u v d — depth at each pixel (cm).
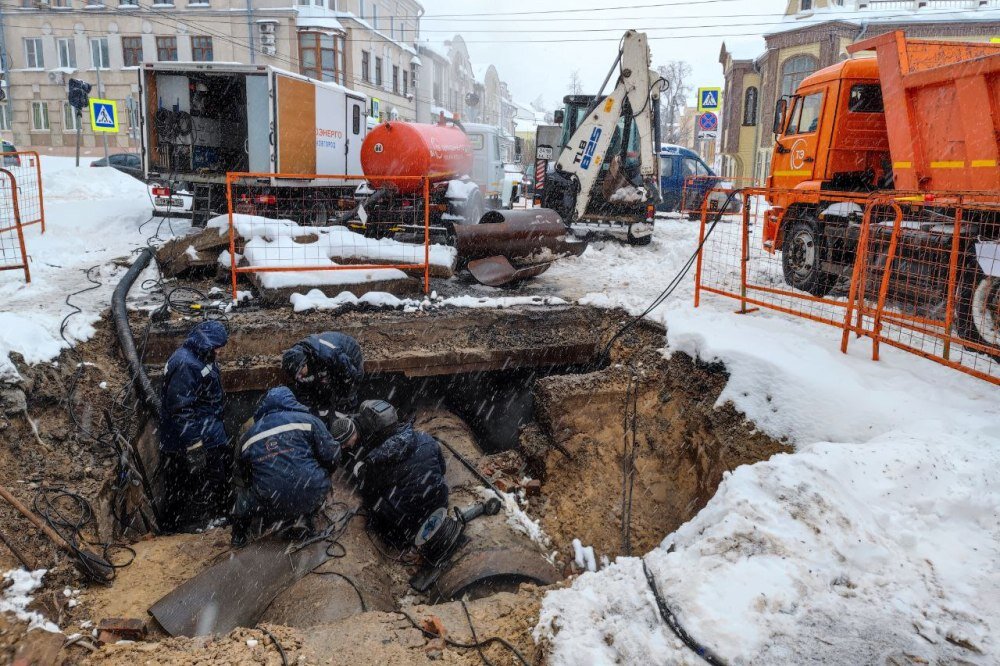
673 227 1714
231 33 3222
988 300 554
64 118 3441
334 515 524
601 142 1199
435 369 704
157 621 375
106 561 430
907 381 495
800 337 597
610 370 677
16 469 457
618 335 739
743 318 675
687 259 1077
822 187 809
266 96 1188
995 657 257
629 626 286
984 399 456
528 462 669
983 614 279
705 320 678
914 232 609
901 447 387
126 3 3256
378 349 700
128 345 614
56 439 496
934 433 416
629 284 922
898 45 652
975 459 379
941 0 2589
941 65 596
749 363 561
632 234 1305
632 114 1234
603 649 280
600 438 641
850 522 325
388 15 3897
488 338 735
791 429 495
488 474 648
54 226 1132
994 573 302
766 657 259
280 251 796
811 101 852
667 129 5709
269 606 401
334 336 617
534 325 761
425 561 492
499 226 887
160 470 586
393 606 434
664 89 1340
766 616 278
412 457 491
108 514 474
